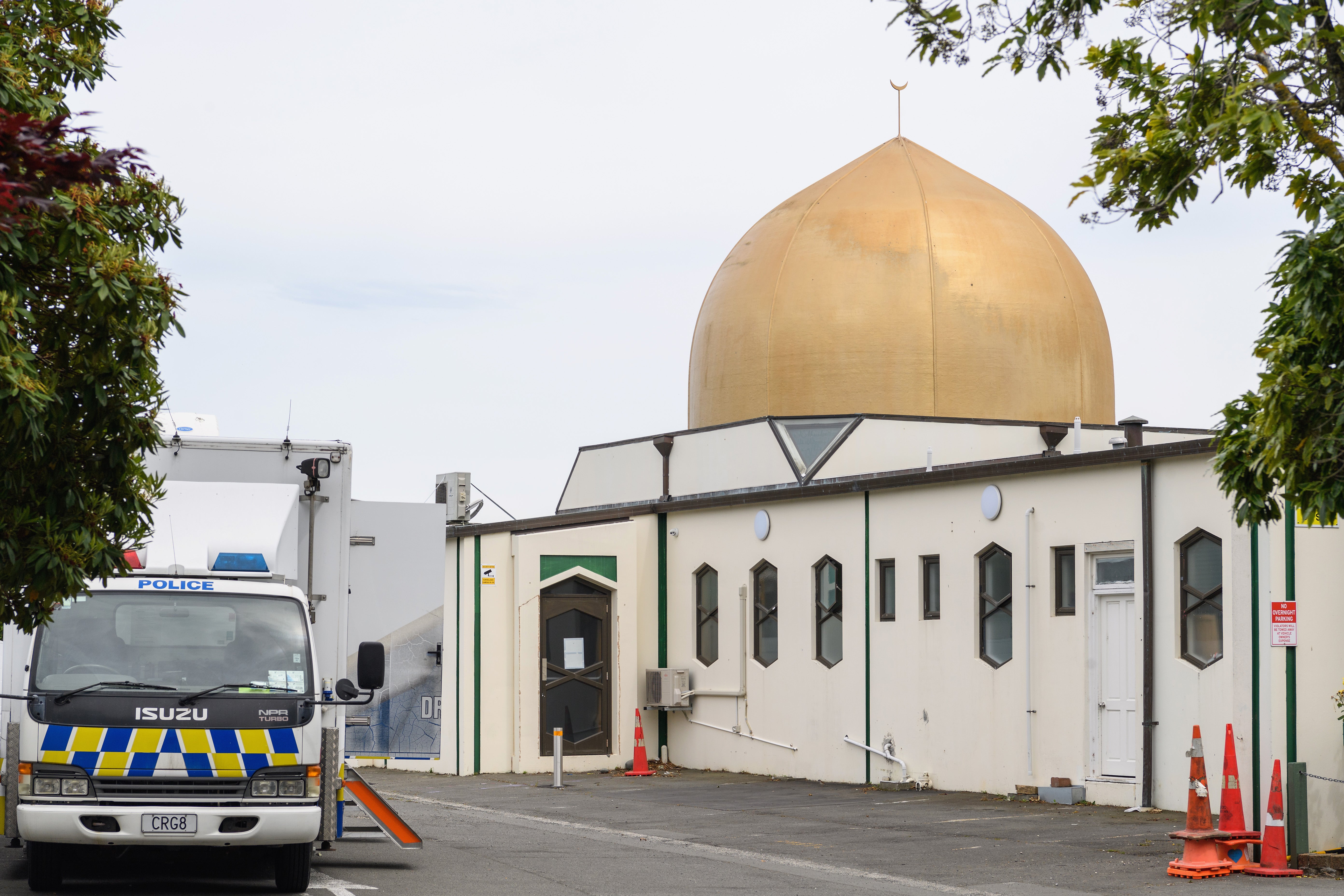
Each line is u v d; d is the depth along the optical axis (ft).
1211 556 53.72
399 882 39.81
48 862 37.42
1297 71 31.17
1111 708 58.03
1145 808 55.36
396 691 44.60
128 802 35.86
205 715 36.70
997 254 96.43
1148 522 55.72
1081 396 97.14
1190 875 42.04
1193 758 43.60
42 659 36.91
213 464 42.16
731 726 78.95
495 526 81.46
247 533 40.45
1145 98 33.04
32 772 35.73
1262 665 48.29
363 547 43.21
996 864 45.03
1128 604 57.47
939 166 102.06
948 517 66.23
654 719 83.41
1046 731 60.59
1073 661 59.41
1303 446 30.86
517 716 79.71
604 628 82.38
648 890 38.81
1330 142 31.81
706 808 61.98
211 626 38.29
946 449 88.17
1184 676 54.08
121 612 37.99
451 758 81.71
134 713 36.37
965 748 64.59
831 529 73.10
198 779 36.24
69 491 28.81
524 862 44.60
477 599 81.46
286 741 37.01
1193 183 32.17
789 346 95.50
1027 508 62.03
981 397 93.91
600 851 47.83
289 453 42.78
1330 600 48.32
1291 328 31.63
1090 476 59.00
